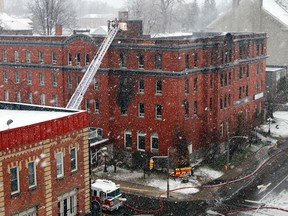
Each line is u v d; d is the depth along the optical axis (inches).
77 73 2947.8
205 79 2817.4
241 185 2447.1
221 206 2172.7
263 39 3558.1
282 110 4227.4
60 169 1578.5
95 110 2869.1
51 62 3065.9
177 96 2596.0
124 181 2513.5
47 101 3144.7
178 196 2304.4
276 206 2156.7
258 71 3528.5
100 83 2815.0
